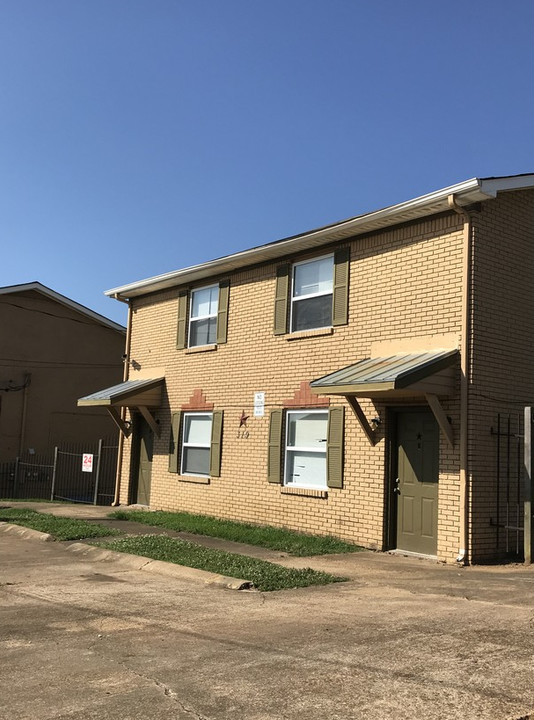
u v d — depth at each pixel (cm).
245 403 1458
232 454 1476
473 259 1052
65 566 967
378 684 474
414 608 705
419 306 1122
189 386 1633
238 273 1523
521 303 1113
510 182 1041
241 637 599
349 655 540
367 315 1212
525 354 1110
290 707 436
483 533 1019
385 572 930
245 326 1484
